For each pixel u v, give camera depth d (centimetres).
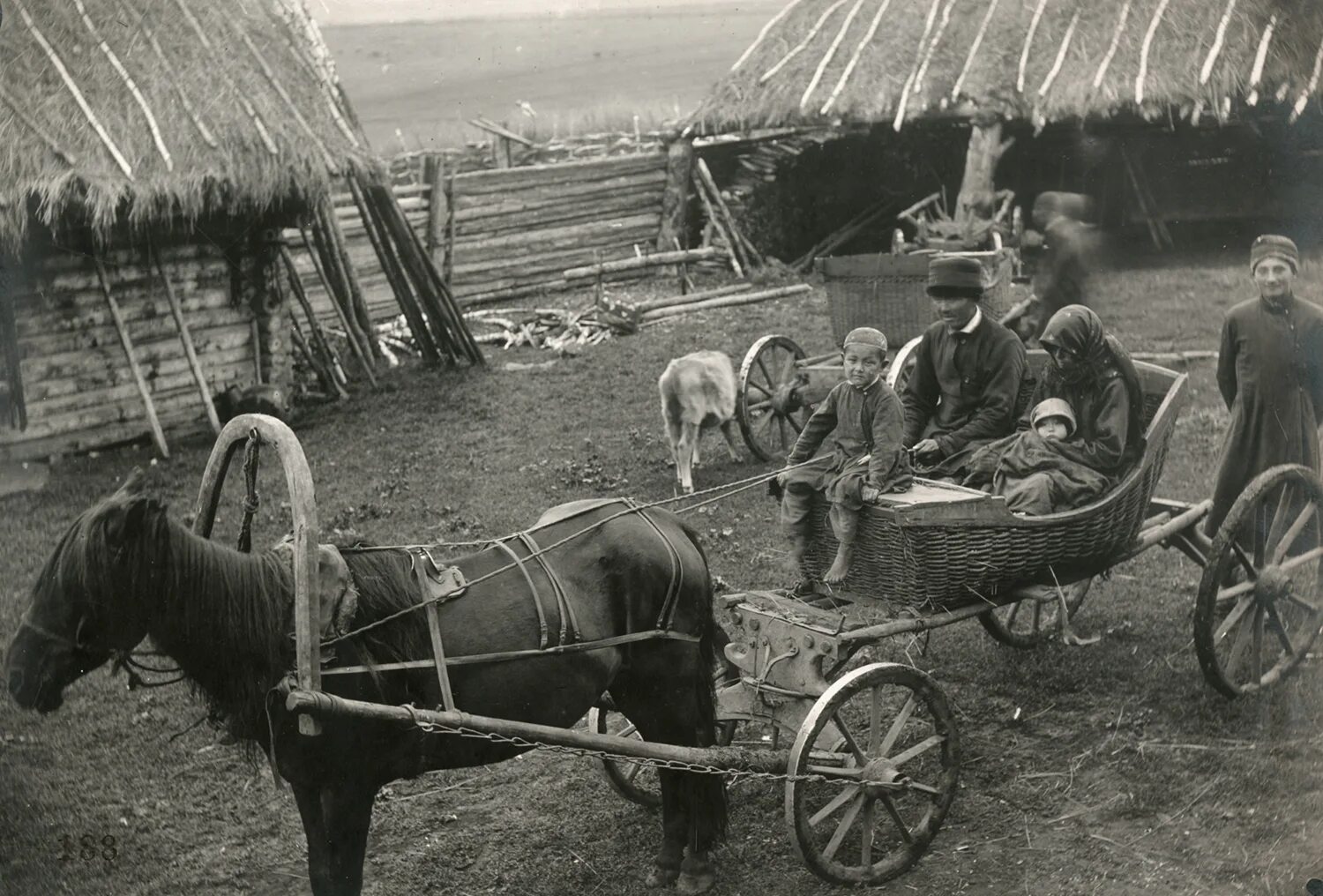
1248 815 580
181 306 1353
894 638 774
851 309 1127
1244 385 702
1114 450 635
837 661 560
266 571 464
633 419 1302
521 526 987
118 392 1304
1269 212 1636
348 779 480
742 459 1145
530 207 1973
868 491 585
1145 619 780
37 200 1142
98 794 654
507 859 588
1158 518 730
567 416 1324
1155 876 542
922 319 1079
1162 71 1530
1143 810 593
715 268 2069
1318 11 1523
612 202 2062
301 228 1474
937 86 1659
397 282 1548
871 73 1727
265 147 1274
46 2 1237
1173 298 1511
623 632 538
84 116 1190
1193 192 1739
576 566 531
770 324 1678
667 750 516
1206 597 637
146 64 1254
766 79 1844
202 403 1377
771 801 630
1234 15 1534
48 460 1252
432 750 493
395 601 486
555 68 2192
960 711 686
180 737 715
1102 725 663
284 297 1447
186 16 1320
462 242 1922
